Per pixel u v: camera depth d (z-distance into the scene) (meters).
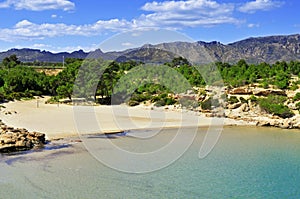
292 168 37.84
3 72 118.19
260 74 96.69
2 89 103.25
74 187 30.58
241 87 84.56
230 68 99.62
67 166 36.81
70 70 108.62
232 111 72.94
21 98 102.19
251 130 62.97
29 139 45.72
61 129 56.34
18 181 32.00
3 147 42.22
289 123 65.69
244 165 38.78
